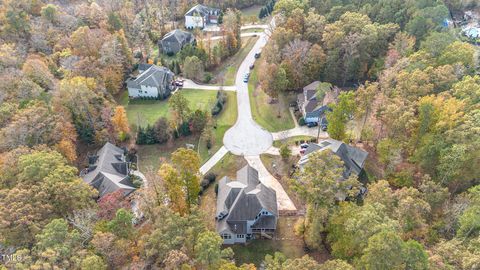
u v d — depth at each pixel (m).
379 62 103.88
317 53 102.31
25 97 78.62
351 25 105.62
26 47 105.62
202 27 147.75
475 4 137.88
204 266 45.47
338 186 56.94
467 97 72.75
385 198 56.88
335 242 56.62
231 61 125.44
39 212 51.19
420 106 68.25
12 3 112.56
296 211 71.06
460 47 90.75
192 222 50.75
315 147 79.12
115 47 106.06
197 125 90.44
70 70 94.38
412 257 42.56
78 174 77.69
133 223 60.03
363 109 80.19
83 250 45.25
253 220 64.25
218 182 76.94
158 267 45.72
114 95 108.81
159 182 62.75
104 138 85.38
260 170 82.06
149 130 89.12
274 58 104.44
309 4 124.75
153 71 108.44
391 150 72.06
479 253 46.16
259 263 61.69
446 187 65.69
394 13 114.75
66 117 78.75
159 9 145.62
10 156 61.34
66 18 115.06
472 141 62.56
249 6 166.12
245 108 102.62
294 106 102.88
